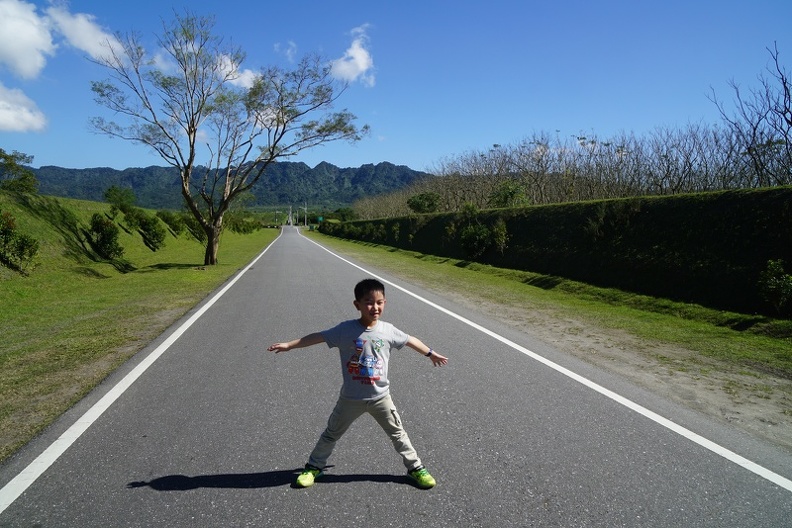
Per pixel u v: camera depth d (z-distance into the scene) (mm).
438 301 11492
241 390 5105
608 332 8359
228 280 15539
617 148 22922
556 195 28531
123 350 6668
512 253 19922
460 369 5965
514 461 3623
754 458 3727
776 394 5258
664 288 11766
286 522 2840
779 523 2902
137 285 14070
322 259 25328
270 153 21281
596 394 5102
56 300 11625
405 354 6617
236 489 3188
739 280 10094
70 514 2883
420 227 34719
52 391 4992
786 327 8258
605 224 15453
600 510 3004
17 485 3191
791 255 9531
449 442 3930
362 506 3016
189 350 6727
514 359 6453
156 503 3012
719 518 2941
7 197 18719
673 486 3301
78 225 21859
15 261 14586
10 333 7723
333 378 5531
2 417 4309
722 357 6789
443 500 3092
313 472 3289
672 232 12758
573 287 14164
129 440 3883
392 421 3281
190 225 40562
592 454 3750
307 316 9469
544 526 2834
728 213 11492
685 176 18047
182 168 20281
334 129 20984
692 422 4406
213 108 19750
